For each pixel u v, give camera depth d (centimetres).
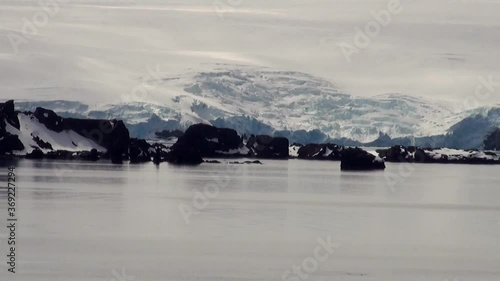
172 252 19950
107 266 18488
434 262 19750
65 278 17550
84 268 18300
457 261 19900
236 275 18112
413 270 19000
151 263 18862
